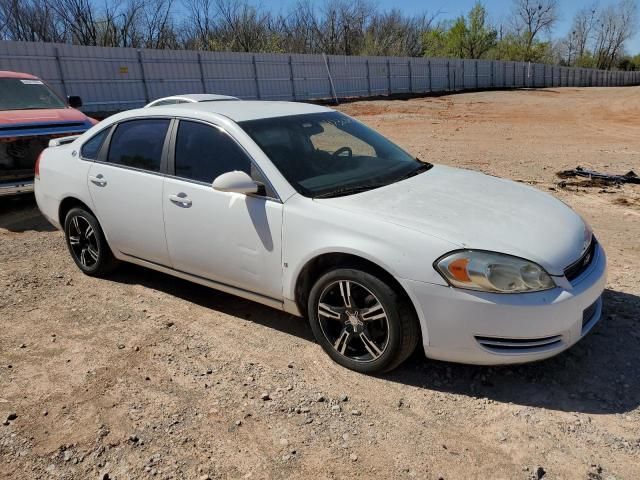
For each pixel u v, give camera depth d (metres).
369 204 3.30
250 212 3.52
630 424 2.77
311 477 2.51
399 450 2.67
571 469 2.50
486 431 2.78
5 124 6.86
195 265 3.97
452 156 11.55
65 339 3.85
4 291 4.70
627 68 102.50
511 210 3.36
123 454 2.70
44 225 6.81
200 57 25.23
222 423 2.90
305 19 49.12
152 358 3.56
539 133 16.12
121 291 4.65
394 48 55.56
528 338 2.85
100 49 21.95
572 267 3.03
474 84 44.19
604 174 8.66
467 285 2.84
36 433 2.87
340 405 3.02
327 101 29.94
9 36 35.81
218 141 3.80
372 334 3.21
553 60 88.88
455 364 3.34
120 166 4.38
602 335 3.58
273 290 3.56
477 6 58.16
